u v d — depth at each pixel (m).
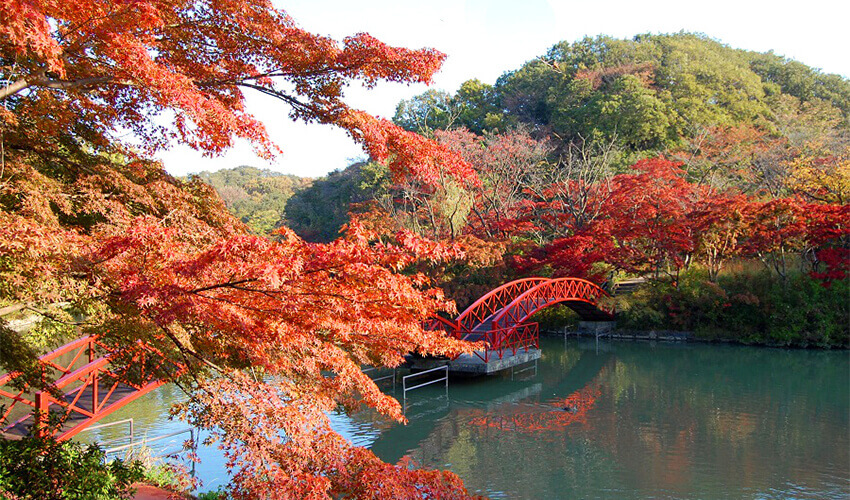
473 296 35.56
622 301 34.44
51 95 7.25
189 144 6.64
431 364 24.45
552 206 39.12
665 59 50.50
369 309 5.67
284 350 6.59
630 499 12.76
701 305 32.47
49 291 5.52
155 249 5.25
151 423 15.76
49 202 7.11
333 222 52.59
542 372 26.34
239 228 8.80
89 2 5.63
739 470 14.36
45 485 6.67
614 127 45.06
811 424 18.11
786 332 30.11
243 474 5.47
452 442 16.84
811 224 29.61
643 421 18.75
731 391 22.41
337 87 7.77
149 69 5.84
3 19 4.81
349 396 7.94
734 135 40.19
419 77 7.64
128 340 6.50
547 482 13.79
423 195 40.69
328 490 5.85
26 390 7.93
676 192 33.97
